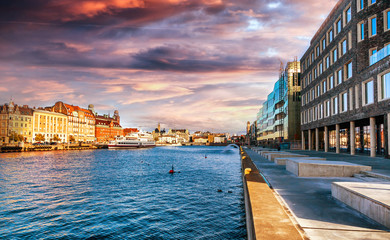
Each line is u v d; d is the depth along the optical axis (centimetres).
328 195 923
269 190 838
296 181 1240
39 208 1853
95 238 1309
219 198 2088
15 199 2128
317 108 4312
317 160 1634
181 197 2148
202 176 3494
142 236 1318
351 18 2892
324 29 3903
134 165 5184
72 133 15588
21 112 12231
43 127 13338
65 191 2453
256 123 16238
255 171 1445
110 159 6912
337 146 3419
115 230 1410
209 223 1476
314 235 529
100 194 2308
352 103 2919
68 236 1341
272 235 425
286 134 6750
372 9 2561
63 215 1689
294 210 727
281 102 7650
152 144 18875
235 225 1434
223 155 10188
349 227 577
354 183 848
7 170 4175
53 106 15312
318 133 4709
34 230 1431
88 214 1703
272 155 2659
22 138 11612
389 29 2392
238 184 2791
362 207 671
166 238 1283
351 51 2912
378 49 2500
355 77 2814
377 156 2666
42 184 2852
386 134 2272
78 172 3956
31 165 5012
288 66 6525
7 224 1527
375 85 2431
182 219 1562
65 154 9106
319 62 4178
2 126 11719
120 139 16038
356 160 2155
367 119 2839
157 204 1931
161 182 2970
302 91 5347
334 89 3481
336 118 3416
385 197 637
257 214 551
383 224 580
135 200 2069
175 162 6088
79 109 16762
